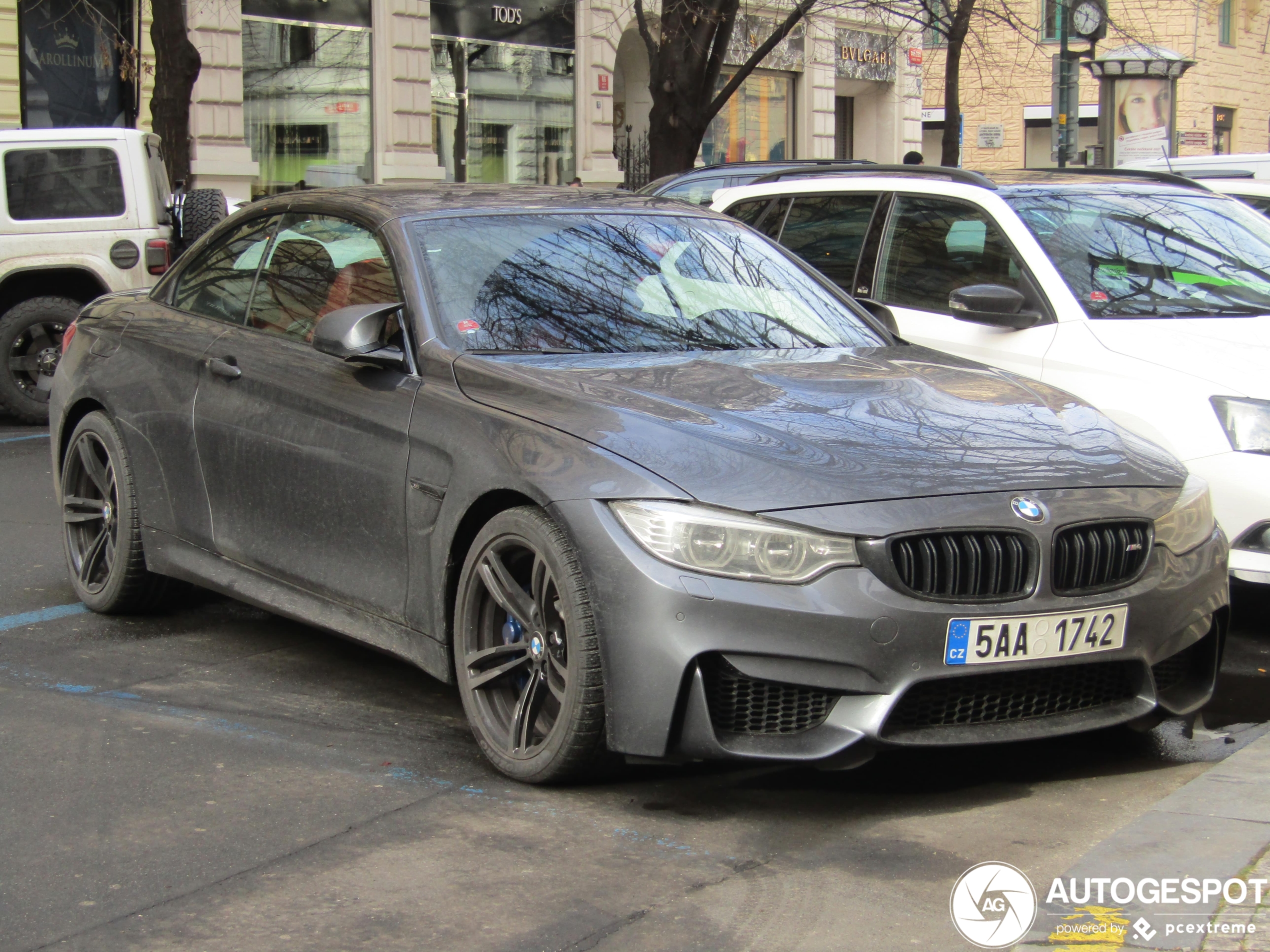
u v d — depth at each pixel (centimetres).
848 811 402
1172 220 708
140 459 575
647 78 2759
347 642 568
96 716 475
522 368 447
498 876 356
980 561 387
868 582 377
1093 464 423
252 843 375
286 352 517
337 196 546
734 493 381
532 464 409
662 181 1230
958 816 399
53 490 888
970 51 2520
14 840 376
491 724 428
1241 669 562
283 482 504
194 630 584
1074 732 401
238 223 589
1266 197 949
